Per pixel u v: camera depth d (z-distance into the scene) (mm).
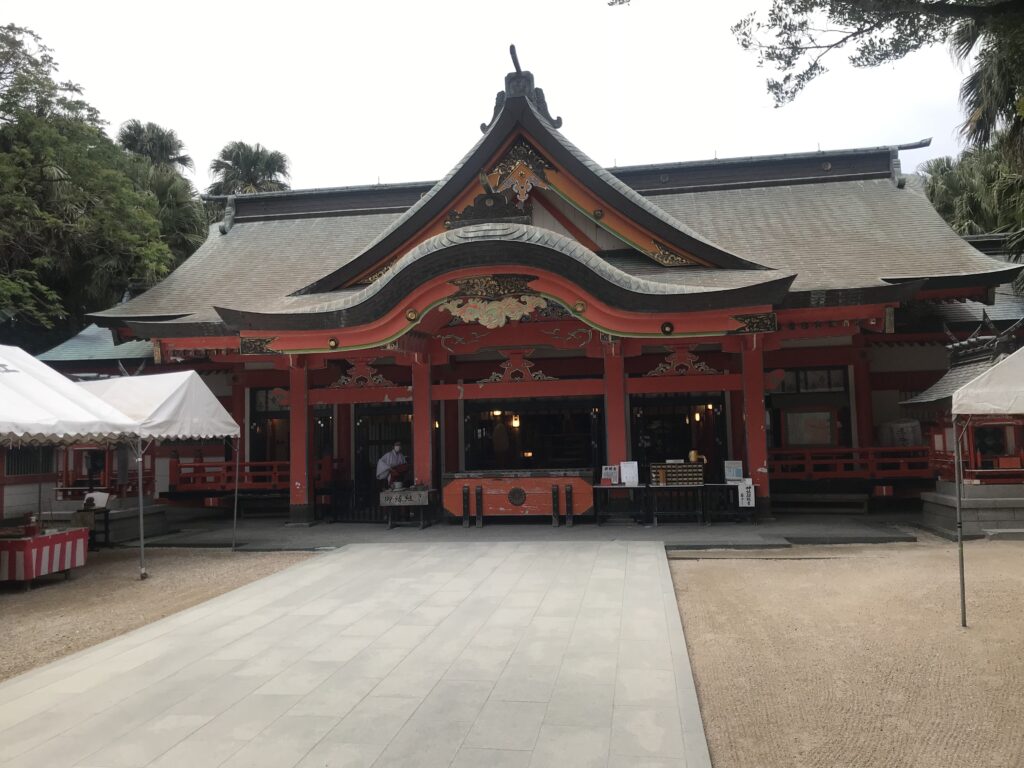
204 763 4582
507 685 5820
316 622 7941
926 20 6031
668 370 14727
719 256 14297
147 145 35094
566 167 14320
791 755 4602
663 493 14719
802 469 17375
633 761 4445
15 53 20094
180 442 20000
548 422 17969
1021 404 7492
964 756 4539
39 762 4652
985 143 17125
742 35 6523
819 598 8484
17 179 19281
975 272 14773
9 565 10492
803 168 20359
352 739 4883
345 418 19219
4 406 9570
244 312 13984
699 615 7926
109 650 7098
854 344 17312
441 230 15031
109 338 21531
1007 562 9797
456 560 11156
